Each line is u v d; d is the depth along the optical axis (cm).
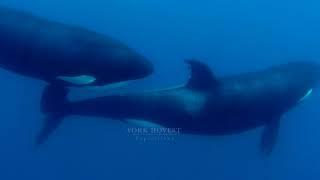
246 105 1310
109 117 1334
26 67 1146
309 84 1435
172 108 1289
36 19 1120
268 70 1426
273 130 1404
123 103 1298
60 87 1270
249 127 1374
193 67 1261
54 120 1359
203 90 1299
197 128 1333
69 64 1105
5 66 1177
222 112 1296
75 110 1337
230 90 1302
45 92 1302
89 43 1106
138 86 1441
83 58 1098
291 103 1402
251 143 1934
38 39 1095
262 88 1334
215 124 1323
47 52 1097
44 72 1149
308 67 1483
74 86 1230
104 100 1309
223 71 2336
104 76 1137
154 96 1295
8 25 1098
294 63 1496
